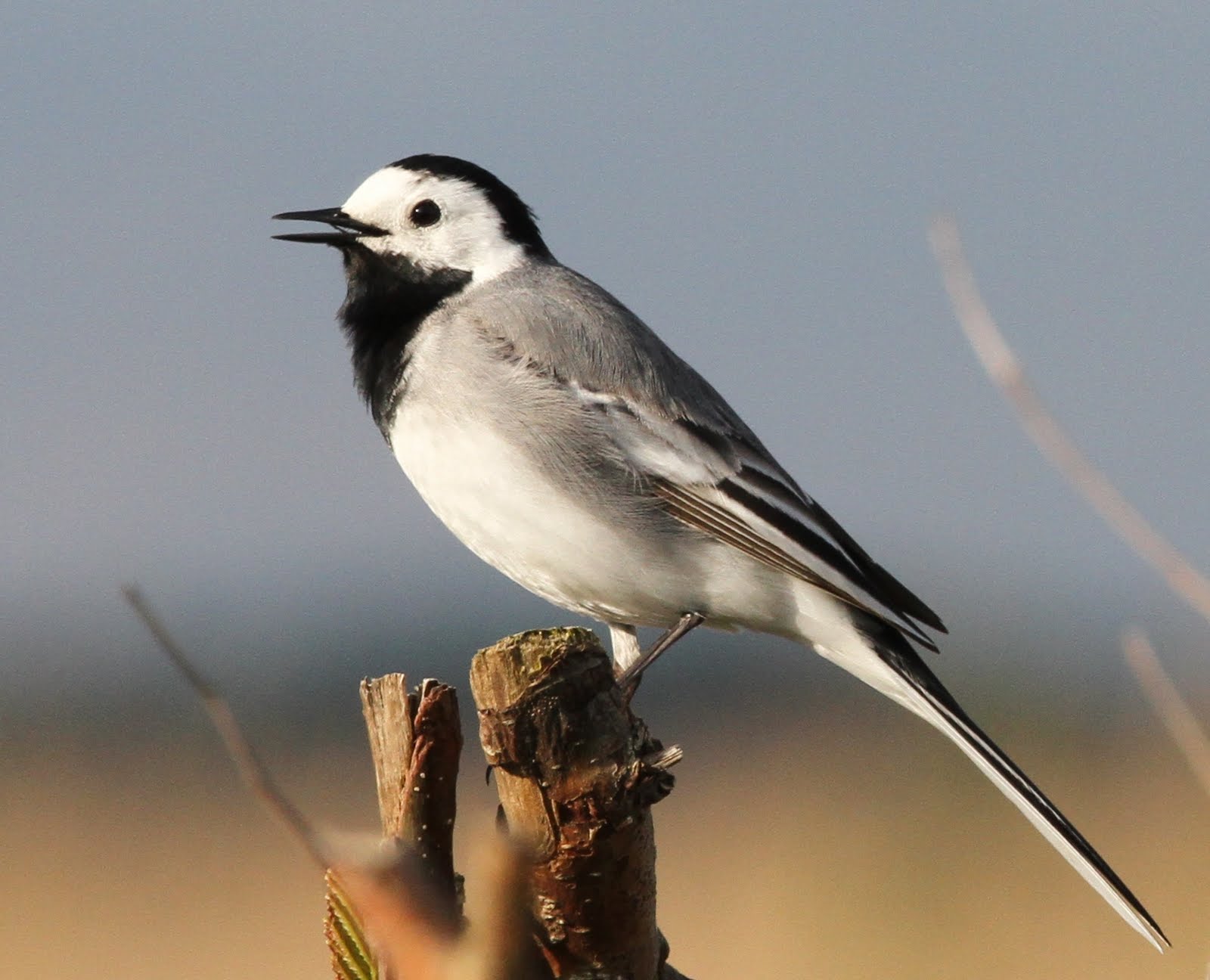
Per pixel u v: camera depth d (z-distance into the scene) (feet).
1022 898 60.64
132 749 94.38
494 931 19.58
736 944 56.90
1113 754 81.61
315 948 62.39
